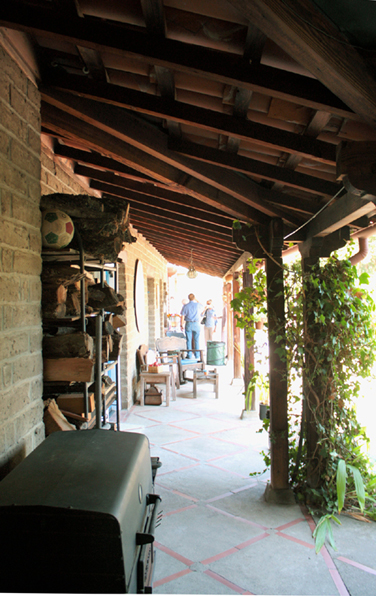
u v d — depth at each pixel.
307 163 2.37
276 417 3.41
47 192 3.26
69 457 1.60
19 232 2.05
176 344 8.36
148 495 1.71
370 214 2.76
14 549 1.24
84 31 1.63
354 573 2.42
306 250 3.38
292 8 1.22
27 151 2.16
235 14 1.42
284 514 3.15
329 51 1.29
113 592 1.23
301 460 3.49
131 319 6.69
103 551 1.23
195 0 1.40
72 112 2.29
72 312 2.64
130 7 1.60
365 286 4.20
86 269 3.21
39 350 2.31
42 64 2.22
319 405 3.35
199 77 1.81
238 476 3.88
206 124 2.01
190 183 2.96
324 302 3.33
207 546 2.70
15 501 1.26
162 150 2.44
